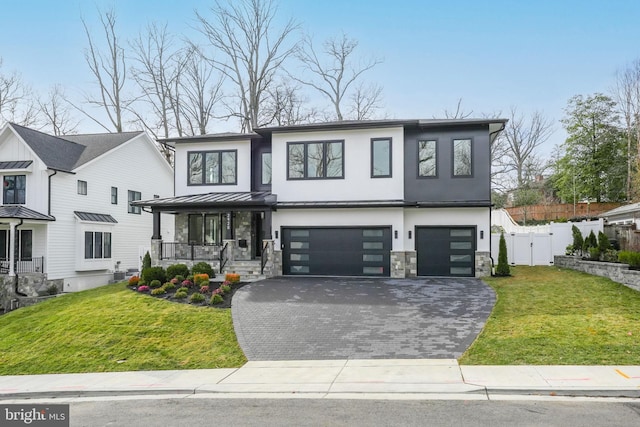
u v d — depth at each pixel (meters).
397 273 17.64
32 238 22.27
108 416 6.84
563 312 11.46
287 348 10.09
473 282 16.11
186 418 6.52
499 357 8.81
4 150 22.70
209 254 20.55
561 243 19.92
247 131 34.12
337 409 6.58
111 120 35.00
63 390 8.44
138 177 28.75
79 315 13.48
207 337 11.16
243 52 33.66
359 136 18.34
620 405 6.42
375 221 18.00
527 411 6.23
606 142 33.72
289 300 13.68
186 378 8.74
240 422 6.20
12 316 15.57
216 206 18.50
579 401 6.65
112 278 25.58
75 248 23.52
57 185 22.53
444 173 18.02
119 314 13.16
